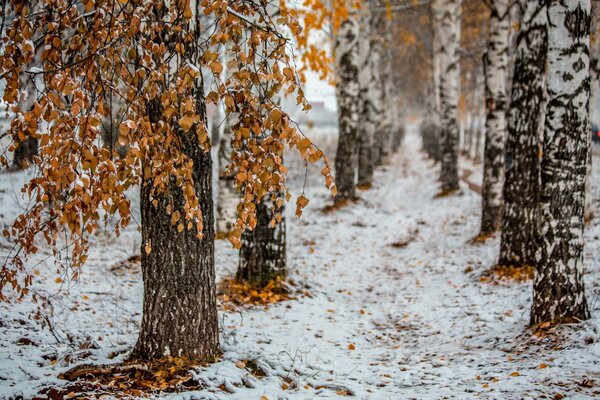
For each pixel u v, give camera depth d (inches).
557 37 231.8
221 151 459.5
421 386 202.1
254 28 152.5
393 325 303.3
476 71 1091.9
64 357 192.1
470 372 211.9
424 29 1227.9
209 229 197.6
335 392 193.6
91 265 335.9
